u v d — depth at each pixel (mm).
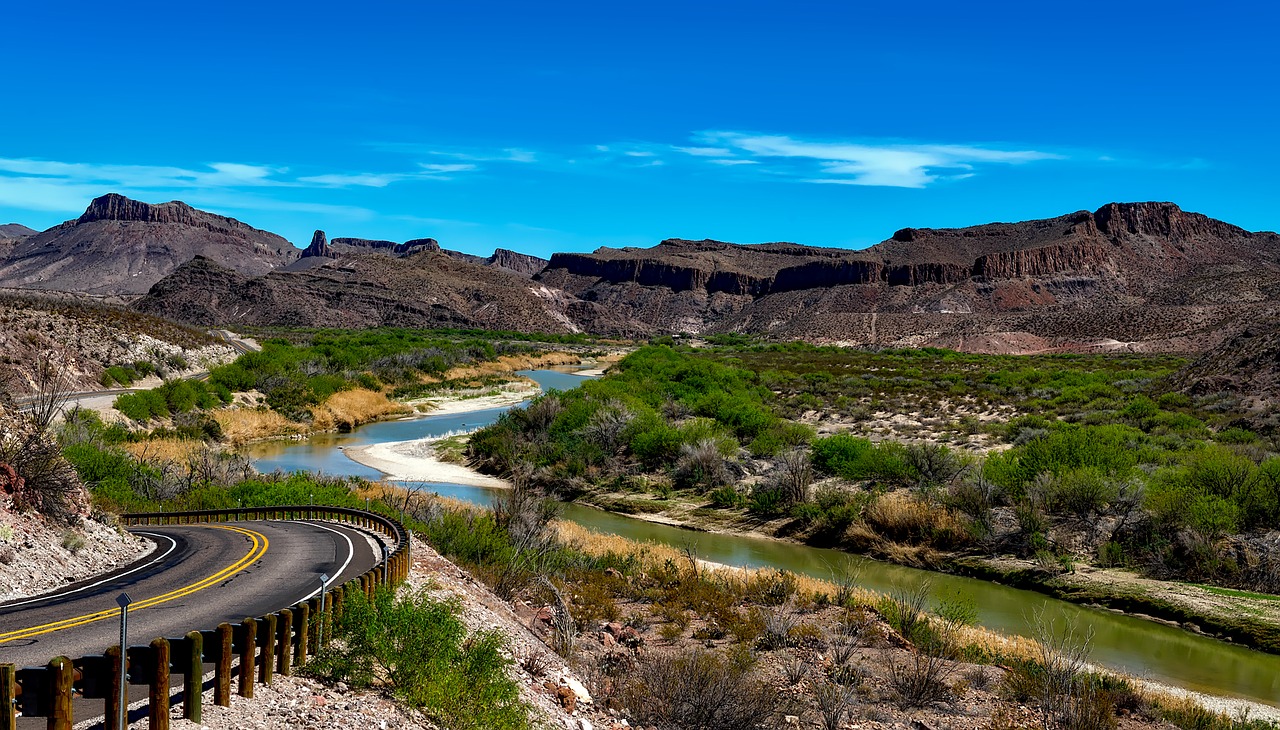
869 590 22844
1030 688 13719
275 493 25609
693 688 11398
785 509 31344
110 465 27141
